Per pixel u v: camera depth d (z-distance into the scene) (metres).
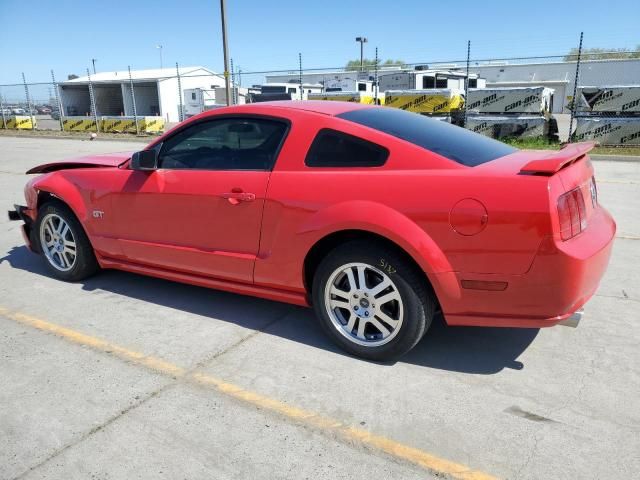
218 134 3.67
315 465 2.34
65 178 4.45
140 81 43.31
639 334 3.55
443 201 2.81
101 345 3.47
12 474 2.32
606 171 11.27
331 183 3.13
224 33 19.09
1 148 18.92
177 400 2.84
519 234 2.67
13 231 6.65
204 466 2.35
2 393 2.92
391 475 2.28
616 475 2.26
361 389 2.93
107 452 2.45
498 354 3.32
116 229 4.18
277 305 4.11
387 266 3.01
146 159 3.82
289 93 26.09
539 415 2.68
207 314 3.96
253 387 2.96
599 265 2.84
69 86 46.16
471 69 40.31
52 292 4.44
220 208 3.54
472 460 2.36
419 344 3.47
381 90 26.75
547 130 17.91
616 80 34.16
